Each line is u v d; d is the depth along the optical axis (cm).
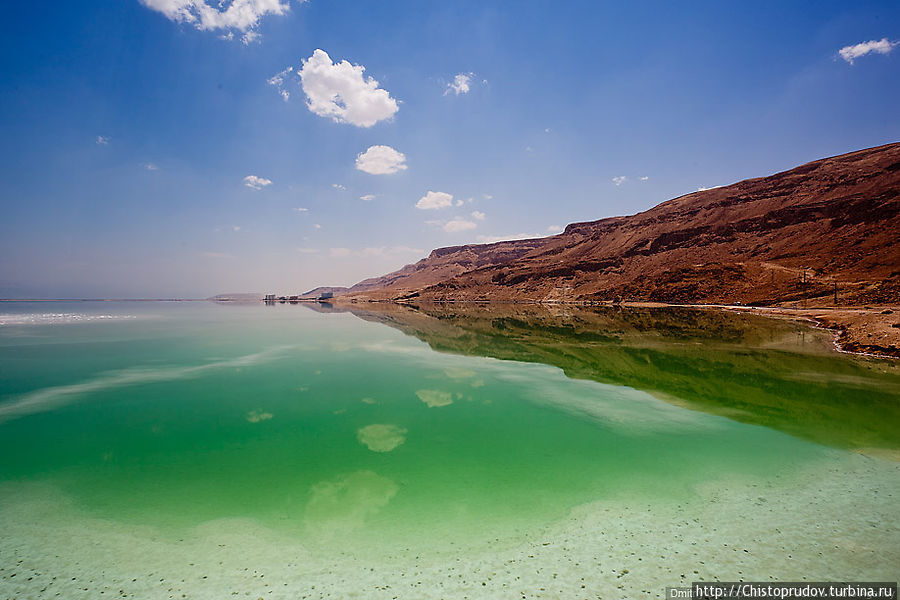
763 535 715
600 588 596
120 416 1430
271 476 980
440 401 1595
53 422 1364
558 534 734
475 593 590
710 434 1209
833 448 1091
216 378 1998
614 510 810
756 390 1683
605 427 1284
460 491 899
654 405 1502
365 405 1550
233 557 678
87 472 1006
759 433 1209
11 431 1286
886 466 977
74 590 598
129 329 4369
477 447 1144
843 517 764
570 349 2844
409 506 838
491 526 763
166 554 686
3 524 779
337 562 663
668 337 3400
